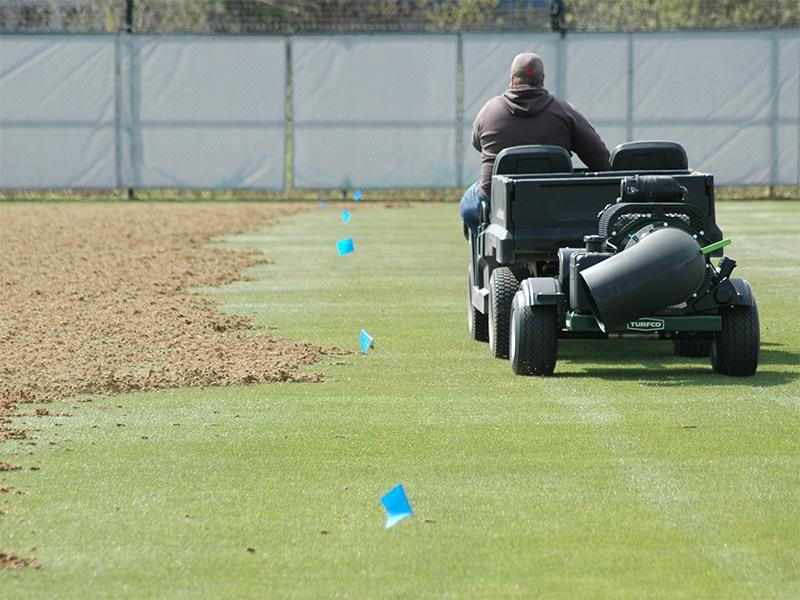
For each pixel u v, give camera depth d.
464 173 98.69
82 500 24.30
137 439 28.73
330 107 98.56
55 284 52.69
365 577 20.33
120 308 46.81
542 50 97.44
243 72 98.38
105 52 98.06
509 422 30.08
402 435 29.00
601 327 33.62
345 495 24.55
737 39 97.06
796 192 101.12
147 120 98.50
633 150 39.84
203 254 64.00
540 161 38.88
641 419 30.19
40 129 98.44
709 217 36.78
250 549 21.59
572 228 37.12
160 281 54.22
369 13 104.25
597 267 33.44
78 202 96.75
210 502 24.16
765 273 56.62
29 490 24.94
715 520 22.88
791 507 23.55
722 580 20.08
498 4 107.50
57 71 98.00
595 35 96.94
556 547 21.58
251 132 98.81
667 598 19.39
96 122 98.50
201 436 29.00
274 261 62.44
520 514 23.30
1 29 99.12
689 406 31.41
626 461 26.67
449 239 72.38
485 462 26.72
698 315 34.28
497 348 38.25
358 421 30.31
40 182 98.69
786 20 102.88
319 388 34.22
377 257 64.06
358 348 40.03
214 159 98.94
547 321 35.06
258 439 28.72
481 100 98.12
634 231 34.66
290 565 20.88
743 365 34.69
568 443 28.14
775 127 97.75
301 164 99.06
